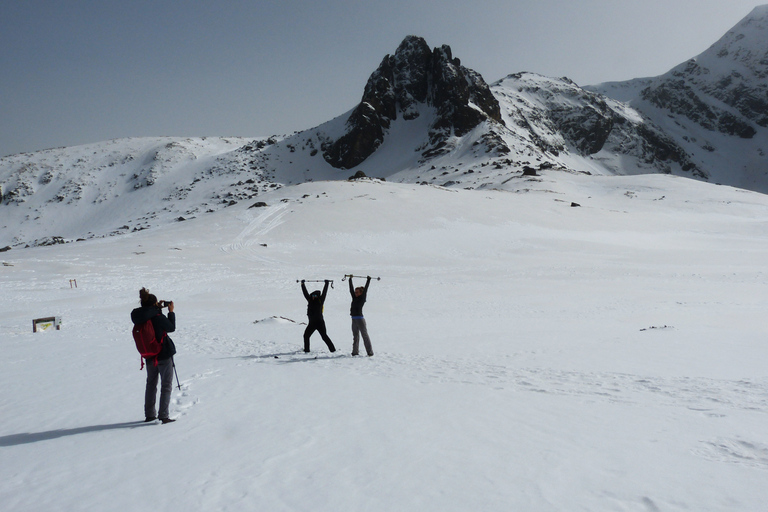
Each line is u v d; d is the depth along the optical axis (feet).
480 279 142.20
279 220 287.48
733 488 12.75
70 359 39.17
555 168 634.84
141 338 21.24
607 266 172.04
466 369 32.32
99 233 552.41
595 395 24.40
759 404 21.70
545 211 334.24
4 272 166.09
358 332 39.65
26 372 34.04
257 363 36.19
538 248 230.48
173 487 14.03
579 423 19.17
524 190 473.26
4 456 17.38
